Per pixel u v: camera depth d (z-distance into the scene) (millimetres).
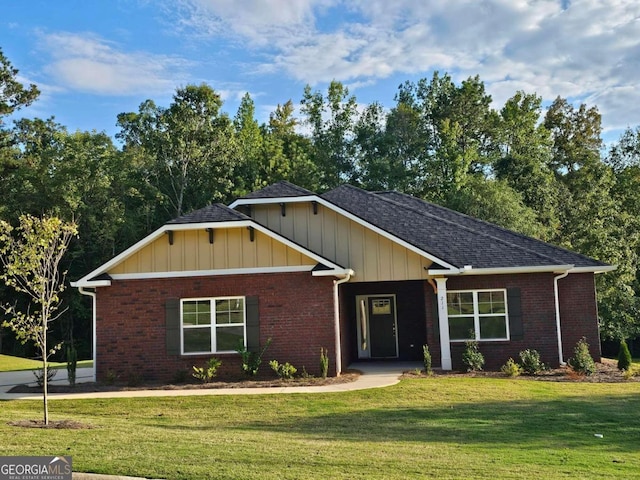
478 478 7809
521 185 45719
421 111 61469
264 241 18641
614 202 39938
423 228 22547
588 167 49531
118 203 44562
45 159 42656
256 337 18344
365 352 23297
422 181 53312
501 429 11539
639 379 17578
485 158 52812
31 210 41344
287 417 12758
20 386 18078
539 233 37781
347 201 24719
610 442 10648
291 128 67000
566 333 21125
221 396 15078
